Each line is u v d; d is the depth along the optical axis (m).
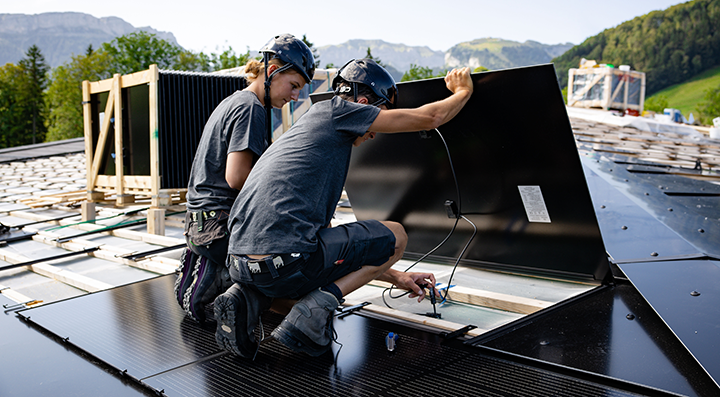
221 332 1.93
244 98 2.27
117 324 2.42
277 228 1.79
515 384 1.69
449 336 2.13
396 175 3.13
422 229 3.39
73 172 10.66
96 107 6.29
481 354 1.95
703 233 3.18
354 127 1.93
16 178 10.59
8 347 2.18
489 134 2.46
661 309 2.10
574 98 20.95
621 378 1.65
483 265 3.21
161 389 1.74
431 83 2.42
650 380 1.62
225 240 2.34
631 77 20.39
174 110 5.41
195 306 2.36
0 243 4.91
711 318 1.96
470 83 2.28
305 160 1.86
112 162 6.04
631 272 2.55
